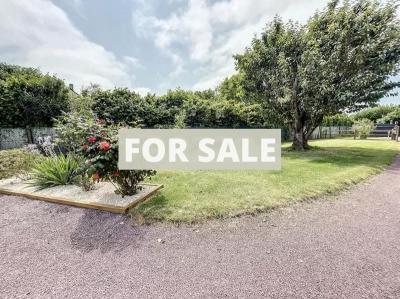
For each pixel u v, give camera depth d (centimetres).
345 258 244
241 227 319
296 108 1114
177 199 414
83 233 316
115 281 218
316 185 491
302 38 1055
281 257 248
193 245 278
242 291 200
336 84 975
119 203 391
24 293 205
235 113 1527
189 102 1420
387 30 906
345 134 2986
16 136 1012
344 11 938
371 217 348
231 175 600
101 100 1114
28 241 298
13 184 534
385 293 194
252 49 1169
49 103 1141
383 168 698
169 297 196
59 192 459
